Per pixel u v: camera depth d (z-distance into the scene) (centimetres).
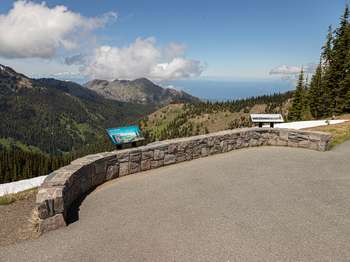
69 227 527
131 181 790
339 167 916
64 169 661
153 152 909
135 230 510
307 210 595
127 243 466
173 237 484
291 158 1032
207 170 891
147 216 568
